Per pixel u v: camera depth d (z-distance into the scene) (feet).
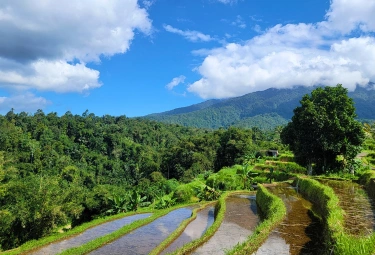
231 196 117.29
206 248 57.31
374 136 248.11
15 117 447.42
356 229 47.65
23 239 102.27
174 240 68.80
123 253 63.67
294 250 49.24
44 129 411.54
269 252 48.55
